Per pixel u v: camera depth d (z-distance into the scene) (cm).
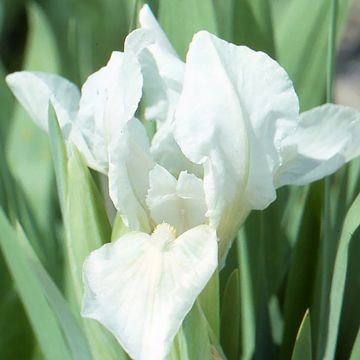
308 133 42
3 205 45
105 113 39
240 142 39
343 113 42
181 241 39
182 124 38
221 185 39
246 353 45
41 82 41
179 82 41
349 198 45
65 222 41
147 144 40
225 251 40
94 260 38
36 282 40
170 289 38
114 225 40
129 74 39
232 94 38
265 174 39
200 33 38
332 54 43
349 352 44
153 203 39
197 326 38
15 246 40
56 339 41
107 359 41
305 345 40
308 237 44
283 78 39
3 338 44
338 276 41
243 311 45
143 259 38
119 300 38
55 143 40
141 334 37
